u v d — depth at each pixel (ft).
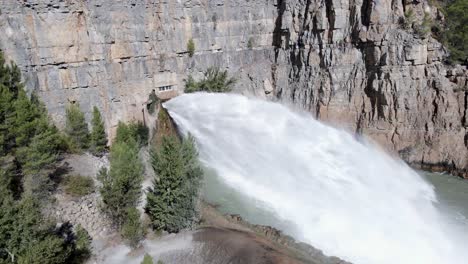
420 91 220.84
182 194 130.00
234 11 254.27
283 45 267.39
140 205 144.05
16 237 86.22
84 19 189.37
